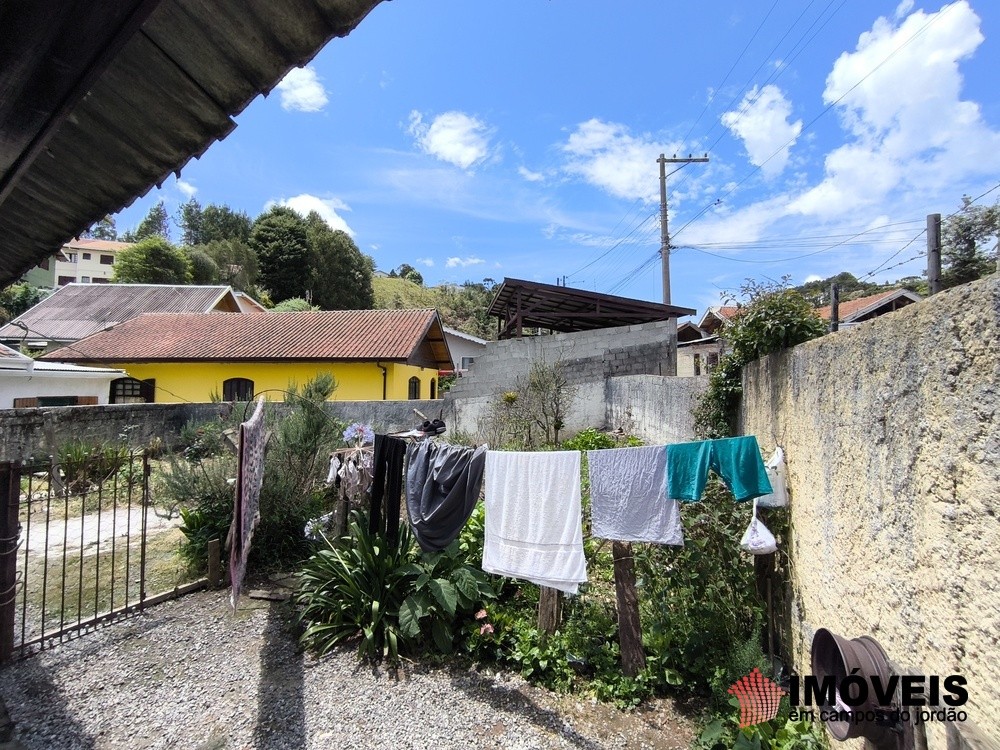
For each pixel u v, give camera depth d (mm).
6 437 8492
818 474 2785
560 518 3404
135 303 23594
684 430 6688
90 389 12727
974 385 1505
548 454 3453
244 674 3619
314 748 2891
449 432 10922
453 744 2936
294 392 7523
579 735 3020
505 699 3361
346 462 5070
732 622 3480
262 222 43219
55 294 23984
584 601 4043
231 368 14641
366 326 16422
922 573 1787
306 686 3486
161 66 1667
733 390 4637
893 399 1990
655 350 12000
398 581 4176
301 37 1541
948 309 1629
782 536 3381
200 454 6805
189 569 5391
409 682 3543
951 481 1618
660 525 3230
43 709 3188
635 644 3488
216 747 2893
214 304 24062
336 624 4086
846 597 2420
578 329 15719
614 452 3322
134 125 1939
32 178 2279
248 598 4859
